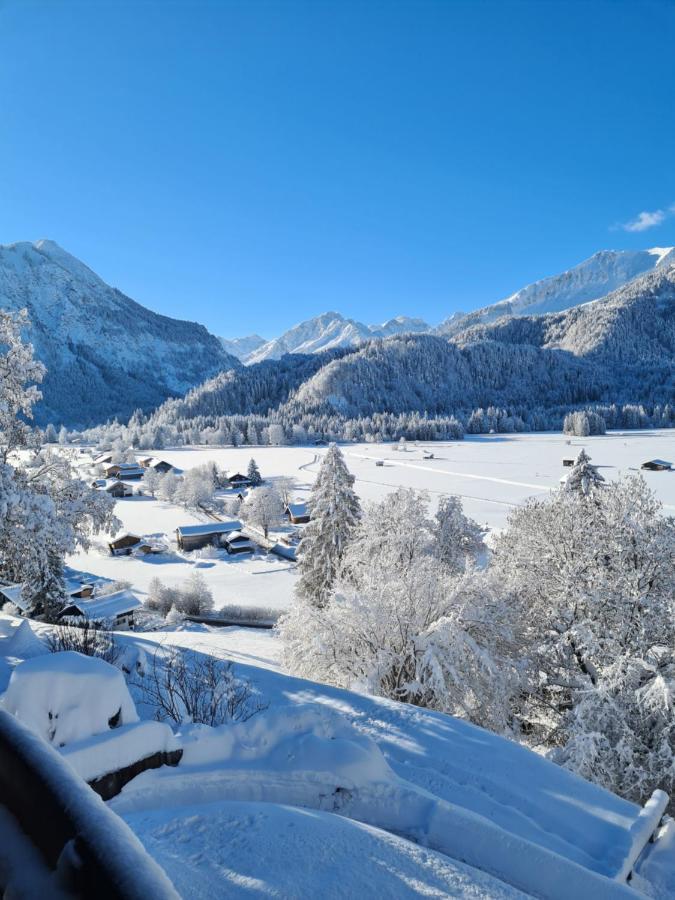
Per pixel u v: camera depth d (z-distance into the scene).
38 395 14.80
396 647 14.47
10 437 14.57
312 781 5.38
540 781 6.68
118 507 88.81
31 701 4.64
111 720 5.02
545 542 16.67
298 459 134.12
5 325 14.51
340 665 14.68
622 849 5.43
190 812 4.37
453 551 25.88
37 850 1.63
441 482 89.19
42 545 14.10
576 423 163.00
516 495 75.88
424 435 173.62
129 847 1.48
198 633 27.03
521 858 4.66
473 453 130.62
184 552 65.12
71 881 1.44
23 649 10.88
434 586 15.30
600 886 4.52
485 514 63.56
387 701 9.00
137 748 4.89
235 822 4.22
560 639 15.48
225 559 62.19
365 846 4.12
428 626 14.54
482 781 6.55
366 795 5.36
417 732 7.82
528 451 129.88
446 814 5.08
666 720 12.78
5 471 13.50
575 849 5.35
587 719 12.96
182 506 89.69
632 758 12.36
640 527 15.07
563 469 100.25
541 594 16.64
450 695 13.35
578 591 15.47
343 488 29.69
